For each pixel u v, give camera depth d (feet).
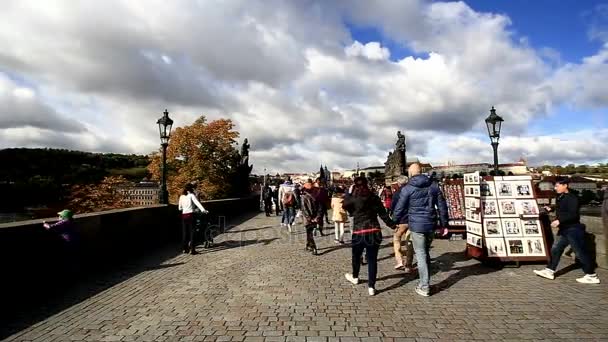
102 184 160.56
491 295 19.98
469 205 30.07
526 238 27.32
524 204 27.96
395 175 124.36
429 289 19.98
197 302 18.69
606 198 21.80
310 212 32.24
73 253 23.02
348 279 23.09
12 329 15.20
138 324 15.71
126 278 23.82
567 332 14.79
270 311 17.31
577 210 22.41
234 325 15.56
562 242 22.93
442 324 15.71
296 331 14.90
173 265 27.81
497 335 14.53
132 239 32.55
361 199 20.79
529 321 16.02
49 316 16.74
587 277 22.33
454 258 30.25
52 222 22.95
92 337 14.37
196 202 32.55
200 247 36.40
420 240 20.11
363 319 16.29
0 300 18.37
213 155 174.60
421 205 20.22
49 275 21.66
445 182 41.57
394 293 20.39
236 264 28.04
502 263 26.86
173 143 169.17
